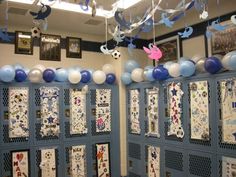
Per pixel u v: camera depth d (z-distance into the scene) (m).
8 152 4.11
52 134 4.39
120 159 4.96
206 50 4.23
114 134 4.93
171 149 4.04
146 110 4.52
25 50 4.84
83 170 4.62
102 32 5.35
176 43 4.80
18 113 4.18
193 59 3.83
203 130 3.55
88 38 5.46
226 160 3.27
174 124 3.98
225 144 3.29
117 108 4.98
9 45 4.72
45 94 4.36
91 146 4.72
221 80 3.34
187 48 4.60
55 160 4.40
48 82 4.39
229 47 3.87
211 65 3.30
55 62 5.10
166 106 4.13
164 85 4.15
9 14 4.24
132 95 4.85
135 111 4.77
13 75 4.01
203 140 3.55
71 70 4.53
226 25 3.55
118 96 5.01
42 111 4.34
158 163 4.27
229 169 3.23
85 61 5.41
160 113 4.24
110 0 3.60
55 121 4.42
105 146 4.84
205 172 3.53
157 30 5.21
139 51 5.32
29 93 4.26
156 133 4.30
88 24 4.81
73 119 4.57
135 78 4.55
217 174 3.38
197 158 3.64
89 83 4.72
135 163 4.79
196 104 3.64
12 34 4.74
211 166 3.46
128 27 2.96
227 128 3.26
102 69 5.03
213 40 4.11
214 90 3.43
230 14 3.87
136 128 4.74
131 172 4.88
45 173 4.32
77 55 5.31
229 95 3.25
